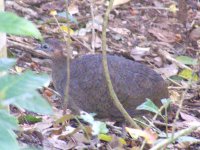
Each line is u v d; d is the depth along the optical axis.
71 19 11.22
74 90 9.65
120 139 8.31
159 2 17.50
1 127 2.83
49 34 13.75
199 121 10.69
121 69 9.55
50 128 9.05
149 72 9.80
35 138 8.42
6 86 2.78
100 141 8.92
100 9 15.84
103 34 6.54
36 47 11.45
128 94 9.45
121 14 16.06
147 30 15.48
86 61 9.72
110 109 9.54
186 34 15.74
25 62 12.20
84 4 15.99
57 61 10.02
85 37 14.14
